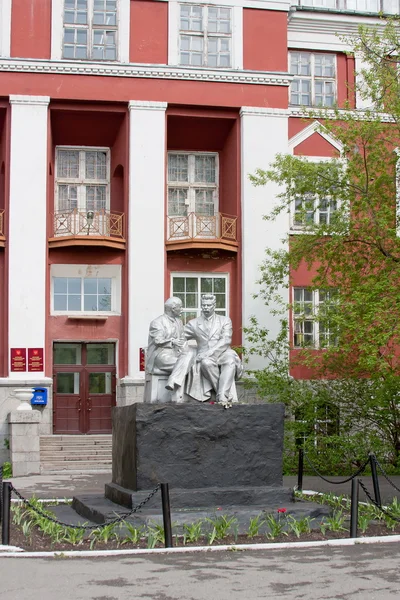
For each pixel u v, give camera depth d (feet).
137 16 93.61
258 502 42.22
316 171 69.56
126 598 26.53
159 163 91.76
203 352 45.11
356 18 101.86
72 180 97.60
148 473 41.83
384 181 68.90
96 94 91.20
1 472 41.04
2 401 86.69
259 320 91.71
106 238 90.22
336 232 70.74
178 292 94.02
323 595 26.96
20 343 87.71
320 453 73.36
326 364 74.02
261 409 43.57
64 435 87.66
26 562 32.58
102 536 36.99
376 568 31.14
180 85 92.79
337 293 71.05
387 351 68.64
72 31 93.15
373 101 69.56
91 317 91.86
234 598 26.55
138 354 89.81
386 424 73.82
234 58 94.89
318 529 39.73
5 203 89.97
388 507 45.78
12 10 91.35
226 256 94.32
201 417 42.70
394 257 66.08
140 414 42.01
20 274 88.53
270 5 95.96
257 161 93.50
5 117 91.15
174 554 34.12
